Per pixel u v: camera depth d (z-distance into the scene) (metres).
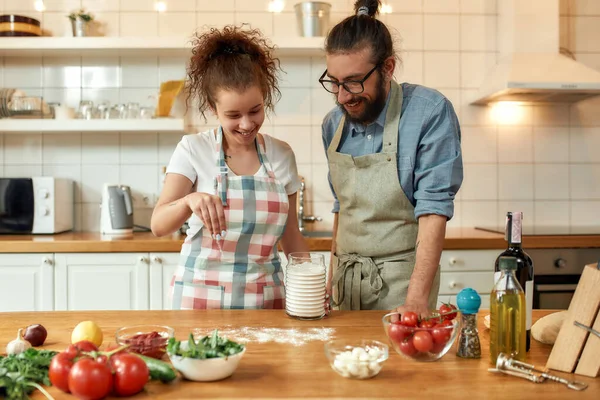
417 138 1.55
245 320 1.39
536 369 1.01
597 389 0.96
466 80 3.33
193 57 1.53
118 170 3.25
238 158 1.65
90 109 3.06
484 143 3.35
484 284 2.69
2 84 3.21
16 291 2.64
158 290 2.67
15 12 3.20
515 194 3.37
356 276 1.68
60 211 3.02
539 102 3.35
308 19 3.02
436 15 3.31
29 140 3.22
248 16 3.25
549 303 2.69
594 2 3.37
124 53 3.14
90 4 3.21
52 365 0.95
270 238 1.63
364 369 0.99
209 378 0.99
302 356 1.13
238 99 1.42
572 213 3.39
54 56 3.21
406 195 1.62
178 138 3.25
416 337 1.07
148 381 1.00
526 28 3.10
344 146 1.72
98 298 2.66
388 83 1.54
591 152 3.39
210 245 1.61
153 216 1.51
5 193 2.89
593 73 2.92
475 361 1.11
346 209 1.72
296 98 3.28
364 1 1.57
